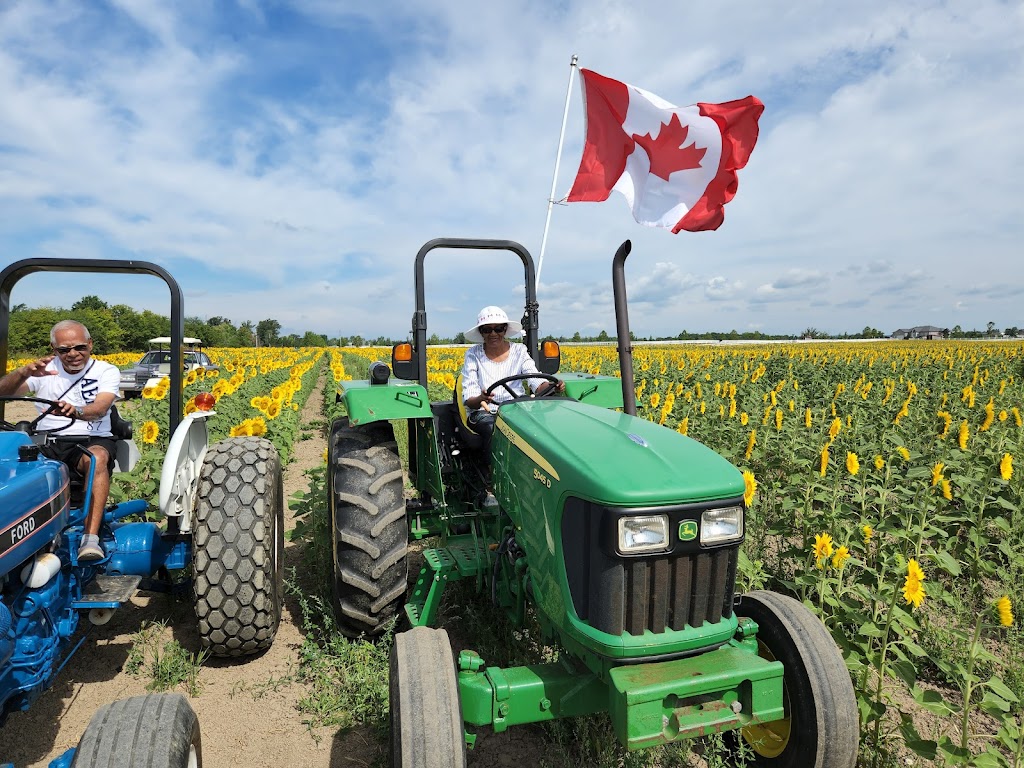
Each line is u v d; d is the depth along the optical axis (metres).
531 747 2.78
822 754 2.21
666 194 4.65
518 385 3.89
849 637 3.27
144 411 9.19
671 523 2.08
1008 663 3.46
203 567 3.19
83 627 3.74
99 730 1.76
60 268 3.24
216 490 3.30
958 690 3.33
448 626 3.70
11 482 2.22
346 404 3.43
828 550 3.28
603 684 2.24
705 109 4.36
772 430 6.96
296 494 4.94
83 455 3.19
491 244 4.00
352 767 2.64
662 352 29.47
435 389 12.06
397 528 3.27
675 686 1.99
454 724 2.02
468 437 3.54
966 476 5.32
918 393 11.55
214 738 2.80
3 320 3.21
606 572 2.09
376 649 3.33
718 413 8.29
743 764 2.55
